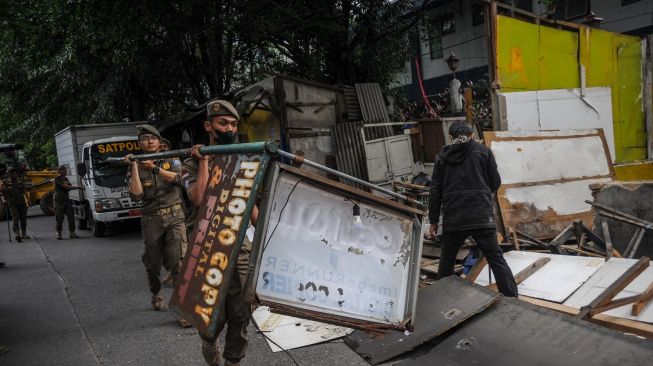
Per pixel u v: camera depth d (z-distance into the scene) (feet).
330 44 42.60
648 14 47.60
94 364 13.47
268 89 35.83
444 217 14.94
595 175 22.80
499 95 23.85
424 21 46.62
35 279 24.91
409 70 71.56
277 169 8.45
